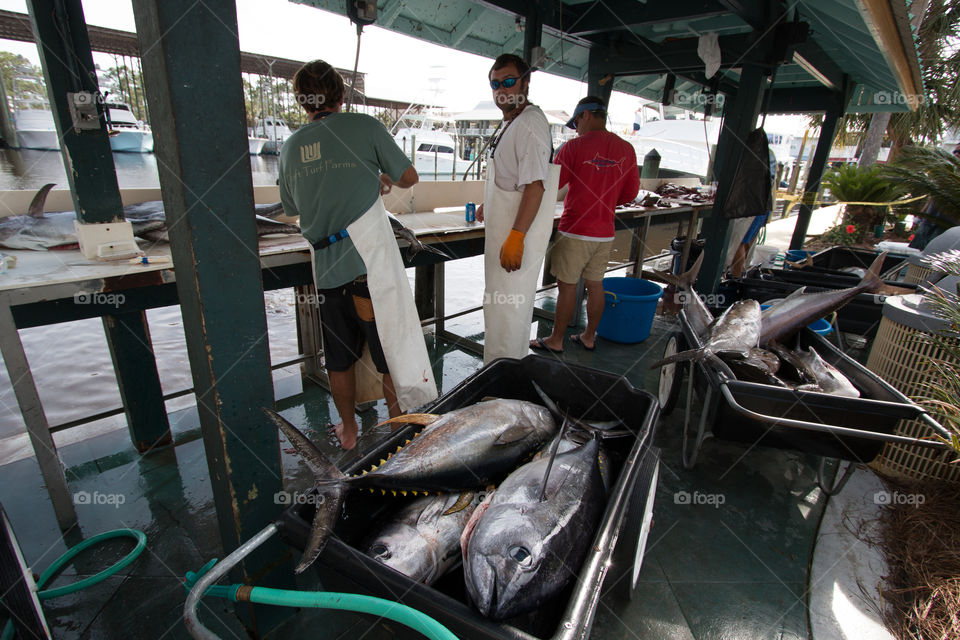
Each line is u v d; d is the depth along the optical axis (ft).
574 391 7.47
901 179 26.61
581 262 12.92
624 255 27.89
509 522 4.42
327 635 5.77
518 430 6.39
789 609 6.35
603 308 14.19
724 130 14.40
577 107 12.56
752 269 14.96
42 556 6.83
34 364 13.15
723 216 14.47
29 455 8.96
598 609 6.25
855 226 32.73
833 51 17.22
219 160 4.27
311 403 11.14
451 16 14.37
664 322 17.62
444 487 5.54
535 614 4.42
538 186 8.98
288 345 14.65
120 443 9.43
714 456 9.62
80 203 7.26
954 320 8.68
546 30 14.87
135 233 8.38
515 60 8.77
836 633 6.04
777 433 7.13
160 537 7.18
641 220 18.43
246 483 5.27
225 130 4.24
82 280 6.36
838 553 7.27
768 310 9.98
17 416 10.72
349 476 4.96
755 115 13.56
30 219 7.72
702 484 8.77
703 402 8.43
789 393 6.89
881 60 14.70
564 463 5.52
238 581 5.62
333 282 7.79
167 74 3.79
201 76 3.98
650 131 59.31
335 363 8.48
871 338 15.40
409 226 11.32
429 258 11.51
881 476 9.12
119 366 8.50
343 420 9.09
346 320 8.16
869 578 6.86
